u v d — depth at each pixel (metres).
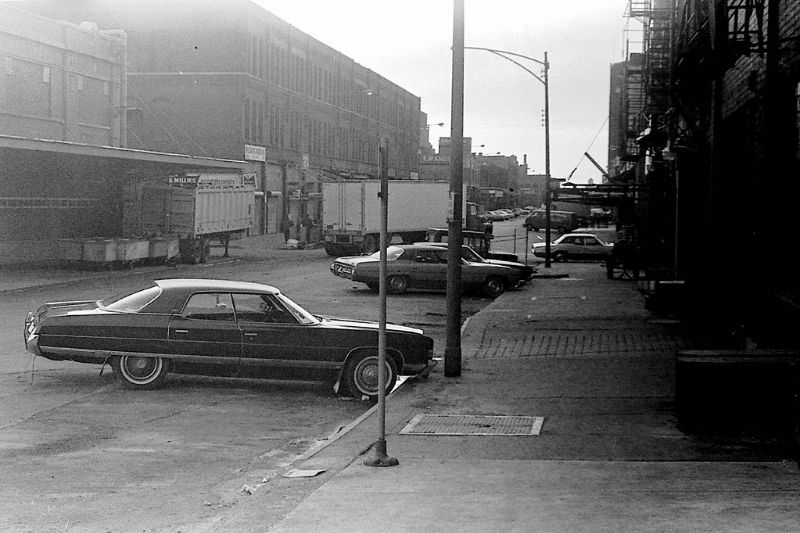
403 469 8.95
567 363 15.84
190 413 12.18
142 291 13.90
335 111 83.06
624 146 52.81
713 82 21.14
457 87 14.37
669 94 28.00
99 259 36.94
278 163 69.56
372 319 23.33
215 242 59.62
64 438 10.52
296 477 8.77
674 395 12.85
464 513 7.07
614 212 91.94
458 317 14.77
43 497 8.10
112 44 49.84
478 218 60.53
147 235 40.56
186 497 8.20
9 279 32.34
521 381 14.19
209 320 13.53
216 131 62.84
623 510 7.04
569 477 8.48
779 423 10.38
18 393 13.18
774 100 16.11
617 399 12.66
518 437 10.50
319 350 13.46
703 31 19.69
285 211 70.75
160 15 63.06
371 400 13.41
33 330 13.38
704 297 21.72
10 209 39.38
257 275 37.25
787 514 6.75
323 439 10.89
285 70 71.38
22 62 42.25
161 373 13.59
